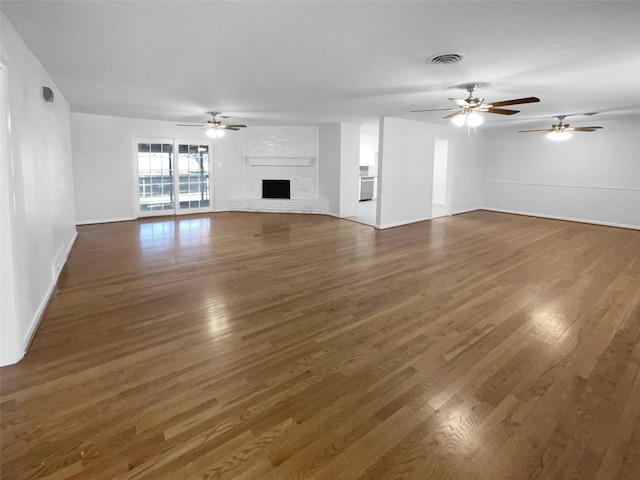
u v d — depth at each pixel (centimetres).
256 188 979
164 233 683
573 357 266
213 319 322
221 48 311
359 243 624
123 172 788
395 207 781
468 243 630
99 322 312
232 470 167
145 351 267
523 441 186
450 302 367
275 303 360
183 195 897
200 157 909
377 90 466
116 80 429
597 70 366
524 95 486
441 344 284
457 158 936
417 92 475
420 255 548
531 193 939
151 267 471
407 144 784
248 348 274
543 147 906
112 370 242
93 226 736
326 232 715
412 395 222
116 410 204
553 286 415
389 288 406
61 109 506
